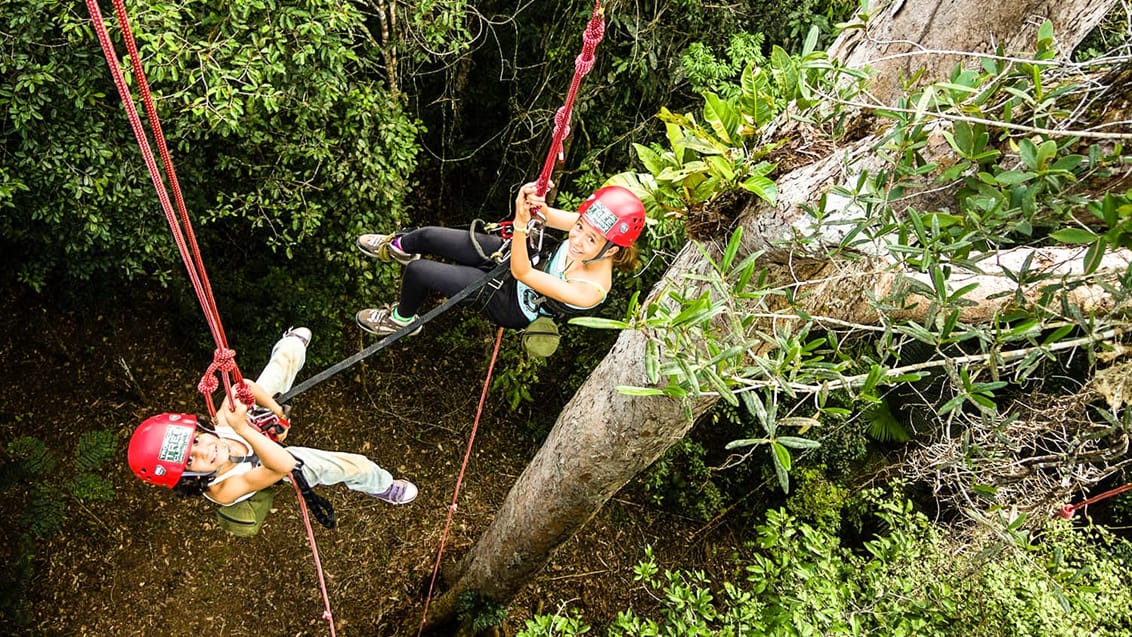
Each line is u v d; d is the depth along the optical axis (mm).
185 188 6379
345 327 9391
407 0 6148
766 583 5113
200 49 4707
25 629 6887
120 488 7980
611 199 2766
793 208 2971
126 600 7492
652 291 4293
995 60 2137
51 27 4625
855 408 8219
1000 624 4859
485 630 7648
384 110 6379
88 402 8297
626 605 8906
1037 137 2182
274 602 7914
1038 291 2637
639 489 9742
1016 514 4070
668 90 7383
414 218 9680
